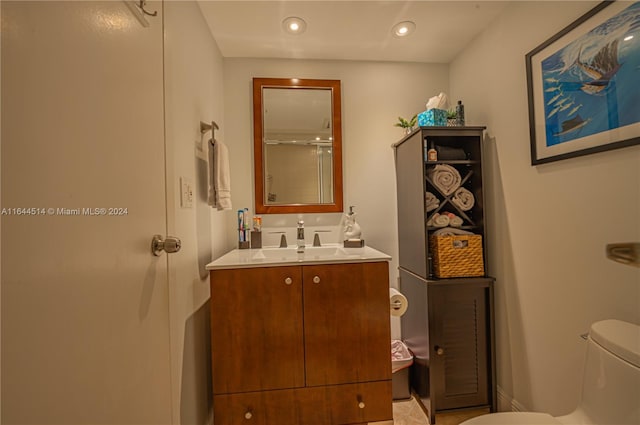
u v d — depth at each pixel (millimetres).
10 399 377
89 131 532
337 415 1206
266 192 1807
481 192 1560
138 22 716
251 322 1174
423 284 1522
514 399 1398
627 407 785
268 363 1177
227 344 1163
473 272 1523
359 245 1646
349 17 1470
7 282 379
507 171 1438
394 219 1912
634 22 872
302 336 1196
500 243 1490
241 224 1663
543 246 1232
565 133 1107
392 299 1543
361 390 1221
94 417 522
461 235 1559
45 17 442
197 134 1274
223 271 1168
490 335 1494
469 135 1539
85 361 506
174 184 974
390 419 1228
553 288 1188
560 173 1146
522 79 1337
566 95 1101
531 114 1262
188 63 1172
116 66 618
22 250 400
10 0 389
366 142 1905
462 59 1808
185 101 1125
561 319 1155
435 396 1462
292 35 1605
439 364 1467
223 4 1337
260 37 1612
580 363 1081
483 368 1501
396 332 1862
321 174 1849
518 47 1357
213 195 1319
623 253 528
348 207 1877
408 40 1691
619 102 917
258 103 1803
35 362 413
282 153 1824
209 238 1413
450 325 1484
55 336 447
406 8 1413
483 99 1613
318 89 1855
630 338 834
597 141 986
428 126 1530
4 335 374
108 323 570
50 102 450
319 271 1210
